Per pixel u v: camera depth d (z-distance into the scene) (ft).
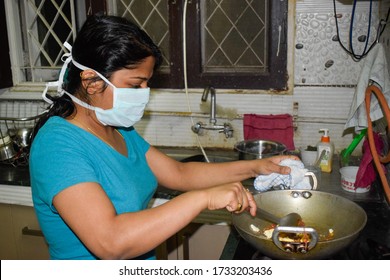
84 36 3.13
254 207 3.25
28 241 6.46
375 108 5.24
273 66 6.53
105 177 3.30
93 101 3.30
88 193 2.88
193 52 6.76
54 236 3.32
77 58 3.18
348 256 3.54
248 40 6.65
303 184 4.27
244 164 4.33
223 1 6.59
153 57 3.27
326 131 5.94
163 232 2.88
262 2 6.45
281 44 6.40
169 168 4.23
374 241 3.69
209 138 6.97
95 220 2.82
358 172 5.00
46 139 3.11
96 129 3.47
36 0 7.42
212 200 3.00
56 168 2.95
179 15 6.67
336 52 6.23
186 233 6.27
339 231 3.67
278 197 3.99
